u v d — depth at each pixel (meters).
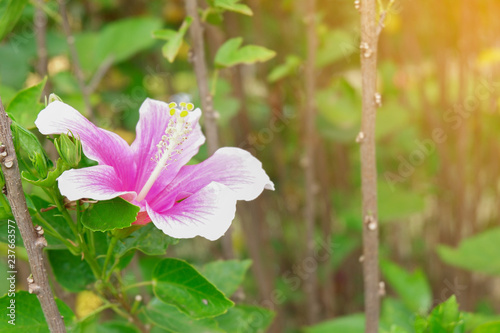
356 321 0.66
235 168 0.49
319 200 0.97
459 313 0.52
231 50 0.56
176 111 0.48
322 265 0.92
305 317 0.95
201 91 0.58
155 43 0.86
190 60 0.57
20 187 0.44
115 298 0.51
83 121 0.47
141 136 0.50
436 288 0.95
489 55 0.79
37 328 0.49
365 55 0.49
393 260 0.97
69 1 0.90
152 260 0.62
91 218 0.46
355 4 0.49
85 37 0.78
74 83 0.76
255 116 0.99
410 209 0.84
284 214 0.99
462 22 0.80
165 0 0.89
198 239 0.91
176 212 0.47
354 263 0.99
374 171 0.51
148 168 0.49
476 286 0.94
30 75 0.81
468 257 0.74
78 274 0.52
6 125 0.43
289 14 0.87
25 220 0.44
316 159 0.89
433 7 0.82
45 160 0.46
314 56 0.71
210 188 0.47
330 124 0.82
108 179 0.46
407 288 0.63
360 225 0.84
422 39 0.90
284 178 0.93
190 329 0.52
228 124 0.94
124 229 0.48
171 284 0.50
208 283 0.49
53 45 0.76
